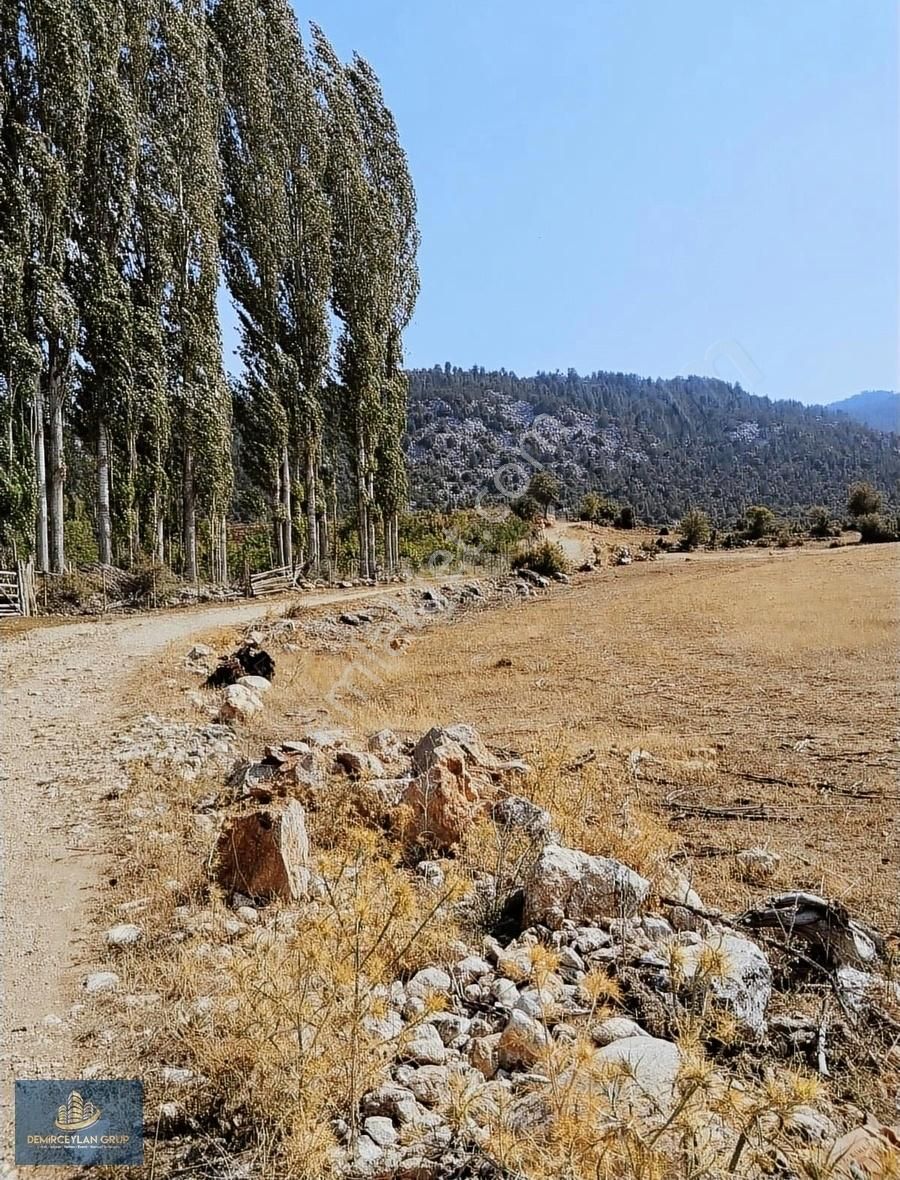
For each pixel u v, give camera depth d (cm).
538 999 341
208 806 678
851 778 784
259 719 1091
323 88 3459
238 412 3117
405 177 3866
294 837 517
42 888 525
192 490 2870
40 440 2225
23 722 990
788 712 1092
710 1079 248
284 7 3256
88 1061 337
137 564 2488
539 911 455
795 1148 242
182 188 2734
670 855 587
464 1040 344
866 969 416
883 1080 322
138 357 2503
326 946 340
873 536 5403
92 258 2398
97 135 2419
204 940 440
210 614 2228
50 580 2233
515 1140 244
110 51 2444
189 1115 302
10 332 2075
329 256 3353
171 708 1088
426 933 418
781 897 461
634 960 397
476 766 711
